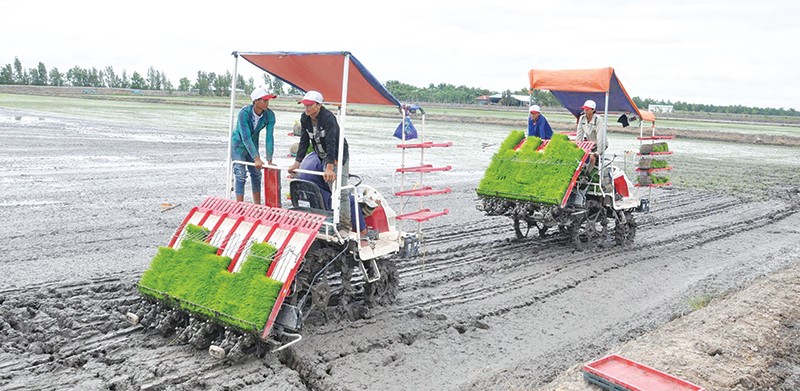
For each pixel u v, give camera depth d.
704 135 50.53
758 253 12.41
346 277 7.43
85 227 11.46
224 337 6.44
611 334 7.67
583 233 12.55
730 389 5.93
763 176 26.33
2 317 7.09
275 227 6.81
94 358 6.24
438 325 7.58
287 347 6.55
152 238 10.95
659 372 5.93
